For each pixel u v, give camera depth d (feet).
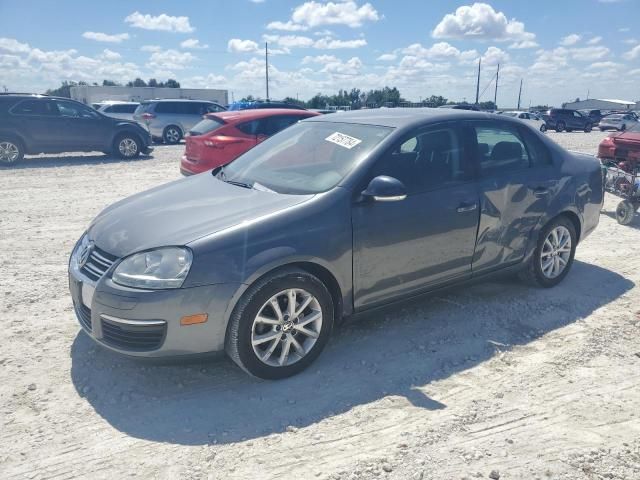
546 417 10.30
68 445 9.47
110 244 11.31
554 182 15.71
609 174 25.89
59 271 17.97
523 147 15.47
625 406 10.67
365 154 12.69
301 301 11.56
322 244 11.42
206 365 12.16
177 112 69.36
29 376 11.55
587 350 12.88
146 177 38.22
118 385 11.30
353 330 13.84
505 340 13.39
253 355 11.00
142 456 9.21
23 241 21.42
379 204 12.25
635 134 27.68
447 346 13.07
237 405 10.66
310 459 9.14
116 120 50.06
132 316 10.35
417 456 9.20
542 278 16.31
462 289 15.89
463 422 10.14
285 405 10.66
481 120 14.69
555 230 16.25
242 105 82.23
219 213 11.60
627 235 23.24
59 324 13.98
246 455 9.24
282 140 15.48
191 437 9.71
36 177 37.88
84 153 56.70
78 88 152.25
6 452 9.26
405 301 13.43
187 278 10.30
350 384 11.41
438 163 13.52
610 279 17.57
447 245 13.55
